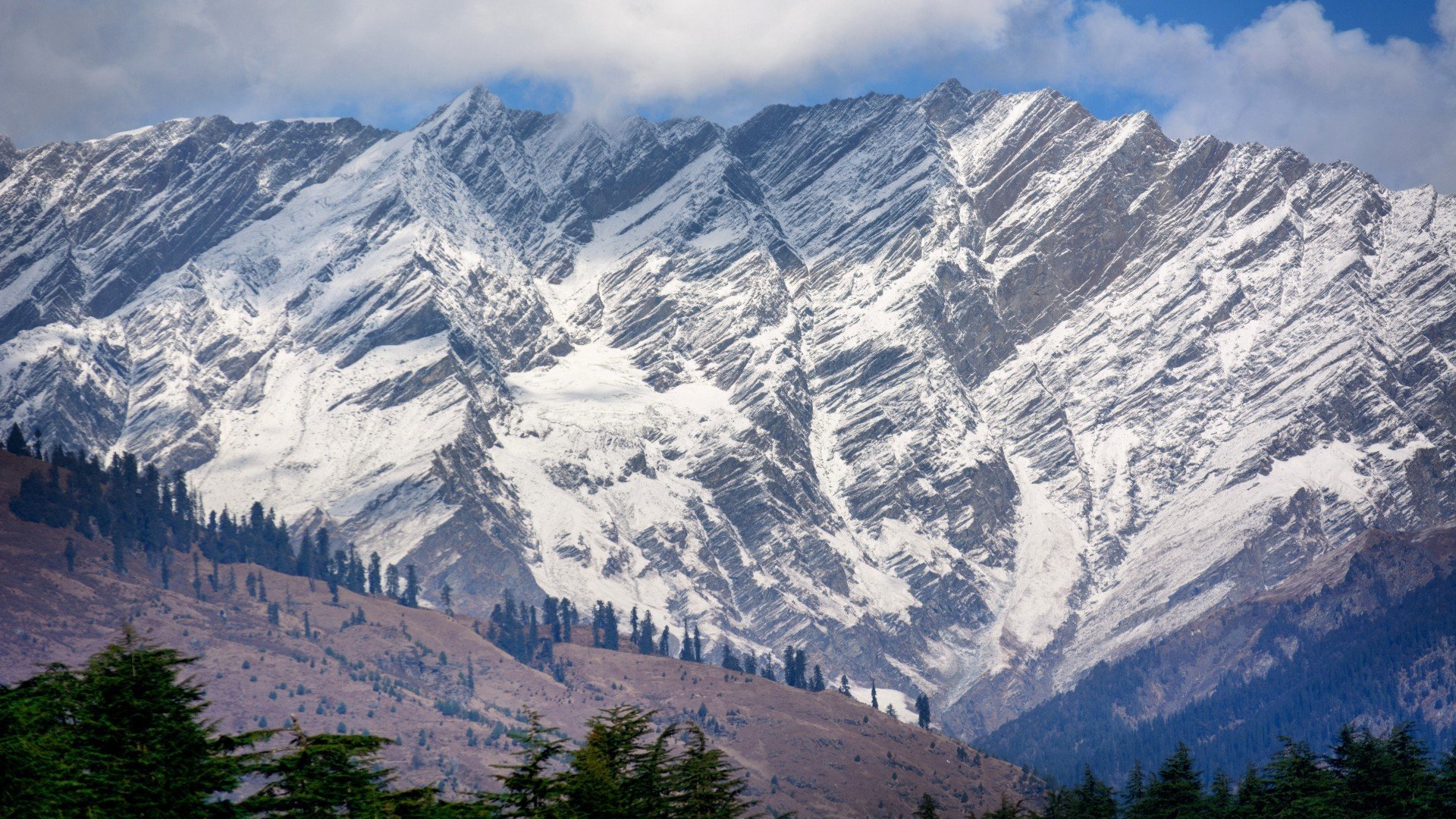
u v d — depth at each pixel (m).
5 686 119.69
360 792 121.94
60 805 110.56
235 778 121.06
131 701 120.25
